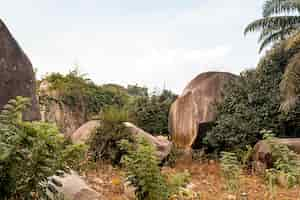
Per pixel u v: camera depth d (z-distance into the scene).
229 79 12.03
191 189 6.38
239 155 9.46
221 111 11.30
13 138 2.60
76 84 13.89
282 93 10.13
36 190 2.81
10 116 2.87
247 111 10.51
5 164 2.59
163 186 4.07
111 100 15.30
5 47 5.81
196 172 8.52
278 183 6.38
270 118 10.25
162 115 15.00
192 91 11.87
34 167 2.71
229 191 6.23
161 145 9.16
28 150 2.70
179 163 9.62
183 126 11.90
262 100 10.62
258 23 16.69
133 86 19.72
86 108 14.06
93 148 8.55
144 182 3.94
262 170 8.05
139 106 15.34
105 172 7.34
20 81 5.94
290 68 10.06
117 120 8.92
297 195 5.98
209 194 6.23
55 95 13.31
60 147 3.04
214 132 10.77
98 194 4.83
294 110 10.03
